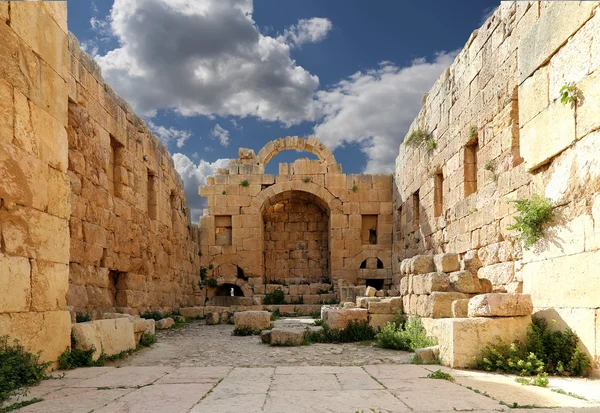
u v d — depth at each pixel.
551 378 5.46
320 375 5.62
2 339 5.26
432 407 4.01
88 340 6.95
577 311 5.83
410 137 17.78
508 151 9.86
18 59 5.96
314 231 25.84
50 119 6.64
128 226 13.46
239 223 23.20
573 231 5.99
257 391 4.72
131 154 13.91
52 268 6.45
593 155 5.67
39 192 6.25
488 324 6.25
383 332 9.41
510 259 9.66
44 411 4.00
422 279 9.24
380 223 23.03
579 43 5.95
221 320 14.97
